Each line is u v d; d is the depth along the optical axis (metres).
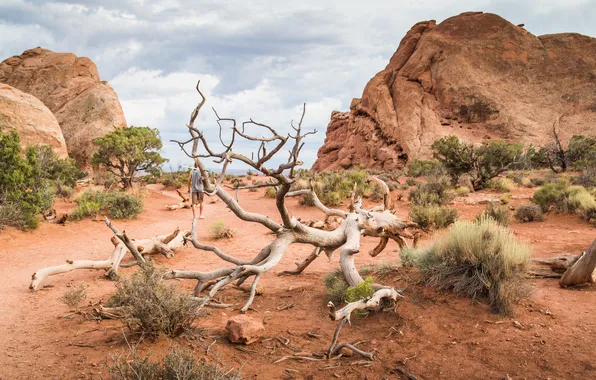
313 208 17.12
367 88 71.75
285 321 5.46
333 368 4.17
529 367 3.96
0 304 6.11
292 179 5.68
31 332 4.96
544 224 12.21
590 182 21.36
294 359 4.36
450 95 66.94
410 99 66.12
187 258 9.41
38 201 13.21
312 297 6.42
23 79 56.91
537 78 70.62
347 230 7.10
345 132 75.19
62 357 4.19
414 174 36.66
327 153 75.00
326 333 5.05
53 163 22.20
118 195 15.71
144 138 24.33
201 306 5.25
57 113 51.66
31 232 11.64
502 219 12.48
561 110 67.12
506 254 5.44
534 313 5.02
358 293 5.30
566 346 4.22
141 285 4.98
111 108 50.91
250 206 19.08
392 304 5.42
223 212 17.48
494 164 25.55
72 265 7.41
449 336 4.70
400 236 7.75
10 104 32.34
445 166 27.34
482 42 72.88
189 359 3.55
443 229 11.91
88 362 4.04
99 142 23.61
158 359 4.06
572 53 73.12
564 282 5.89
